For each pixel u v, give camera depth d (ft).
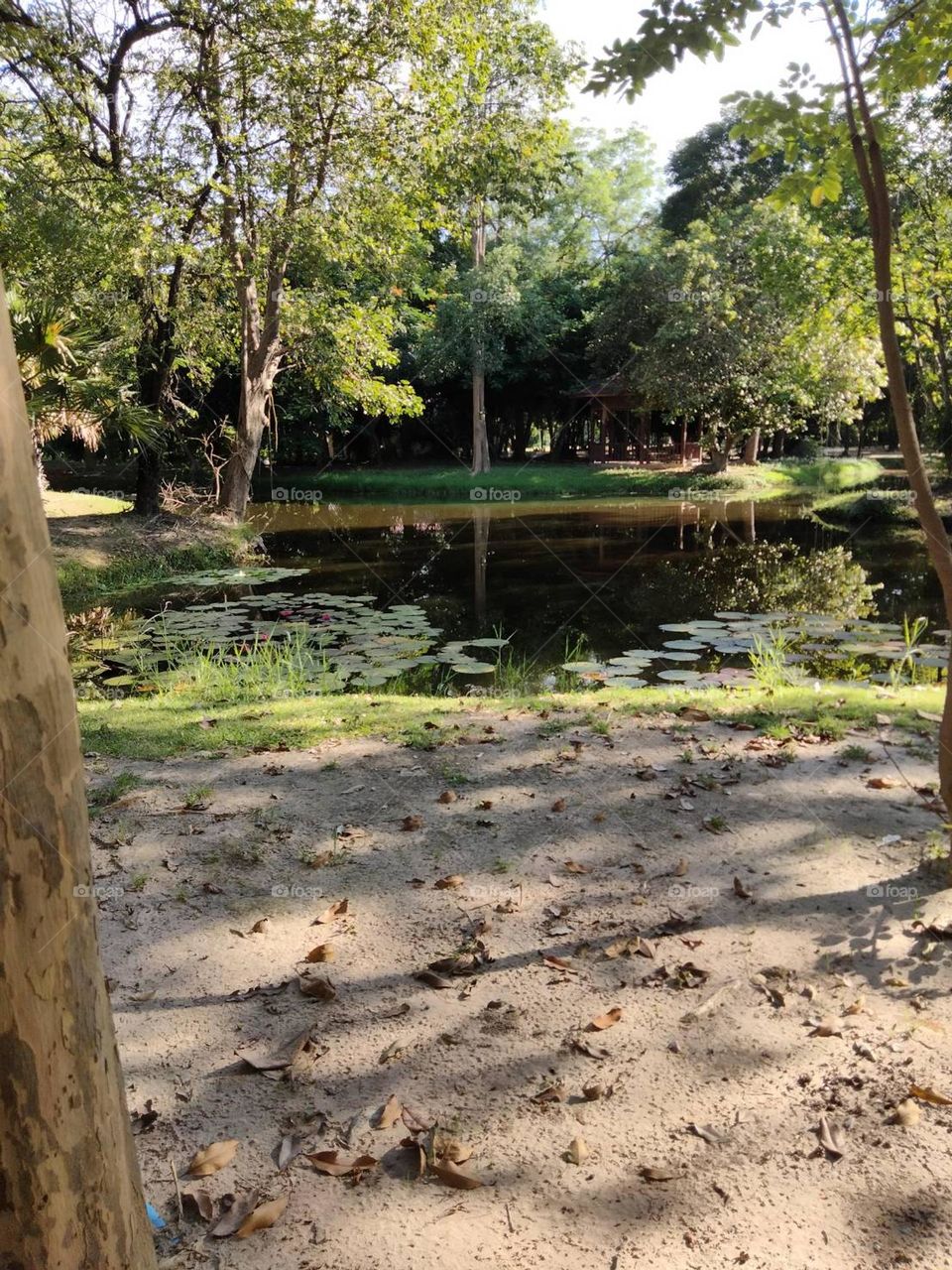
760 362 89.97
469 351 107.04
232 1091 8.12
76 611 38.34
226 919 10.93
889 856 11.84
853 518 67.67
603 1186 6.95
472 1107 7.82
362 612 37.17
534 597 40.91
